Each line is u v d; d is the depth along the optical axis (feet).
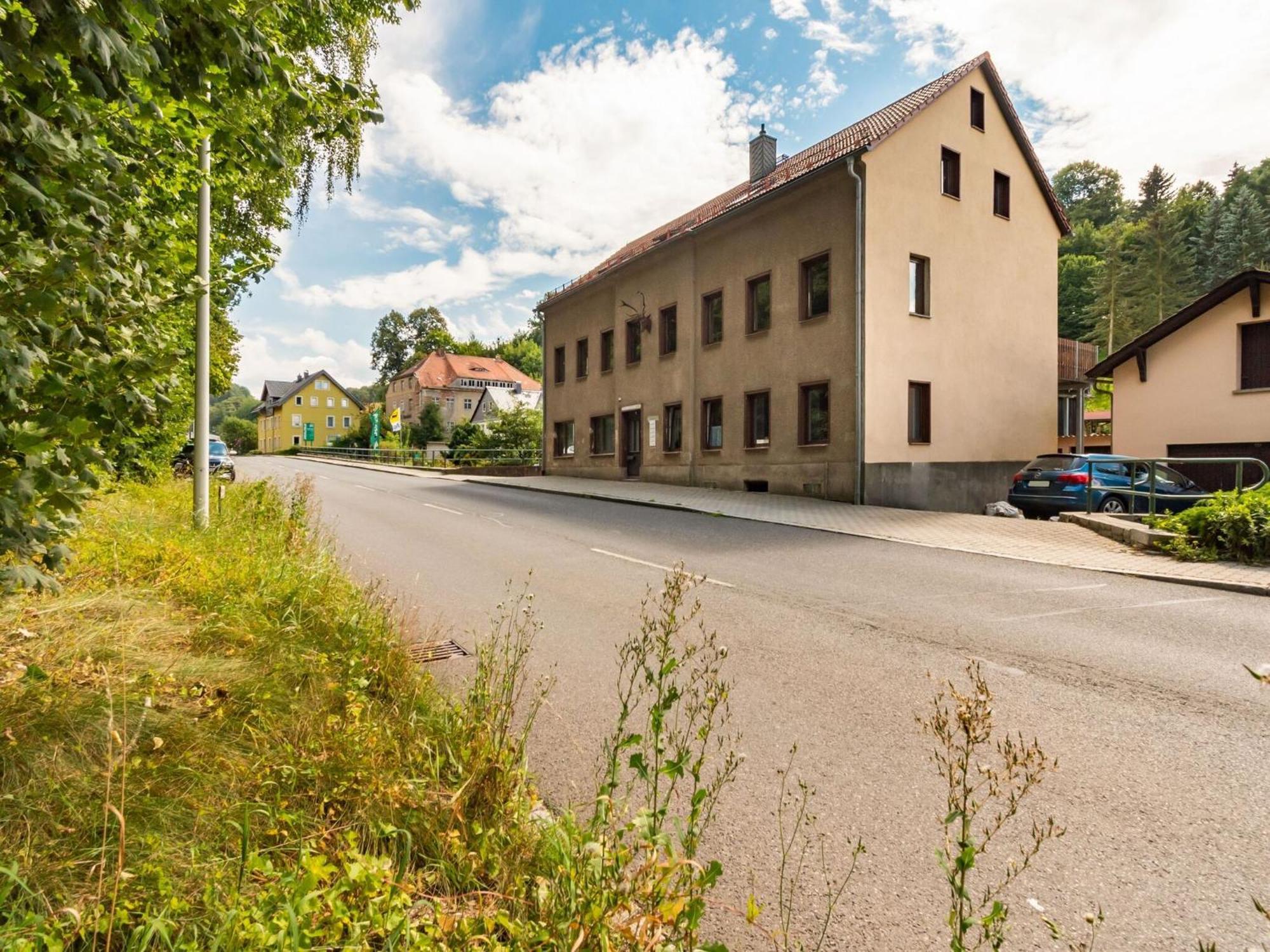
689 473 69.26
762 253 61.31
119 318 8.89
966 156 60.90
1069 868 8.63
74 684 9.26
